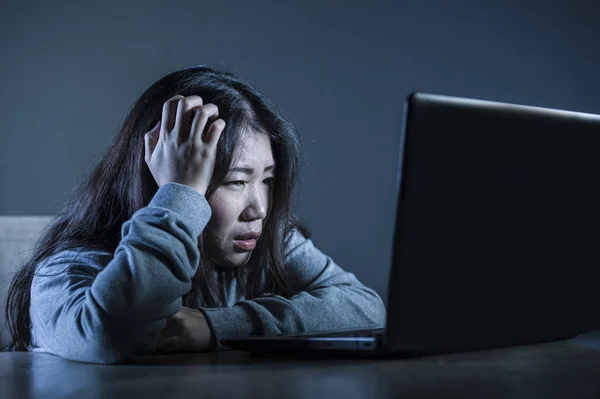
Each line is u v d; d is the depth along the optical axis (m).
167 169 1.12
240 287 1.43
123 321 0.92
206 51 4.02
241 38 4.02
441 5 4.02
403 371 0.74
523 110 0.74
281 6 4.02
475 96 4.04
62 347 0.97
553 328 0.84
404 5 4.03
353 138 4.05
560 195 0.79
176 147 1.12
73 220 1.33
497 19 4.02
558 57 4.02
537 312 0.81
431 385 0.67
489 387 0.66
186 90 1.28
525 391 0.64
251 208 1.30
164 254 0.98
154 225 1.01
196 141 1.11
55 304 1.05
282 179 1.39
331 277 1.48
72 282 1.09
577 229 0.82
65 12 4.00
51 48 3.99
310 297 1.21
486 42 4.03
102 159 1.37
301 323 1.14
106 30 4.00
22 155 4.00
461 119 0.70
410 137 0.68
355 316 1.25
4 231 1.63
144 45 4.01
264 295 1.39
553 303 0.83
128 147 1.31
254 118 1.30
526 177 0.75
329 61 4.04
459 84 4.04
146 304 0.94
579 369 0.75
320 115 4.05
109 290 0.93
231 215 1.28
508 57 4.03
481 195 0.72
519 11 4.02
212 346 1.04
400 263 0.69
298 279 1.49
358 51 4.04
